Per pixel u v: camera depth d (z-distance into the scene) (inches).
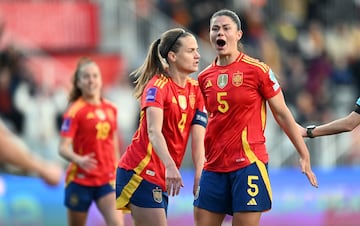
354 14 2576.3
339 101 2370.8
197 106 994.1
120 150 1975.9
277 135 2020.2
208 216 981.2
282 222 1643.7
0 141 497.0
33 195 1494.8
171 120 970.1
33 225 1482.5
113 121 1295.5
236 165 955.3
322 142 1953.7
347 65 2468.0
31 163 510.0
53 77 2030.0
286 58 2354.8
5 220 1460.4
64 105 1982.0
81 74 1279.5
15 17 2066.9
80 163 1259.2
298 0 2511.1
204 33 2260.1
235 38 963.3
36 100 1968.5
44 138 1945.1
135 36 2167.8
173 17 2253.9
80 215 1299.2
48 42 2091.5
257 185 951.6
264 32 2368.4
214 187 970.7
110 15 2149.4
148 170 976.3
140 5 2191.2
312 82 2349.9
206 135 975.6
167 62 979.9
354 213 1726.1
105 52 2128.4
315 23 2508.6
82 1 2126.0
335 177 1731.1
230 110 953.5
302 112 2239.2
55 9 2102.6
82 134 1278.3
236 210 956.0
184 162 1844.2
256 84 949.2
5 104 1939.0
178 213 1566.2
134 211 986.1
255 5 2384.4
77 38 2116.1
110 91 2069.4
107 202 1279.5
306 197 1684.3
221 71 962.1
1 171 1553.9
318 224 1678.2
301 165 963.3
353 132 1996.8
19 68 1990.7
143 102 960.9
